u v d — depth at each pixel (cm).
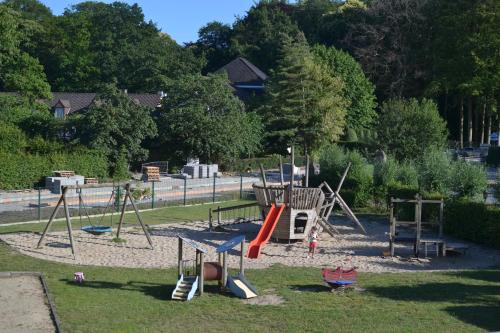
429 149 4175
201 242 2605
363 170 3778
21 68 6562
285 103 6575
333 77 7038
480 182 3156
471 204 2728
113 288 1745
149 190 3938
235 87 9012
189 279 1719
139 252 2347
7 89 7275
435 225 3022
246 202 4025
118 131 5016
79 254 2278
